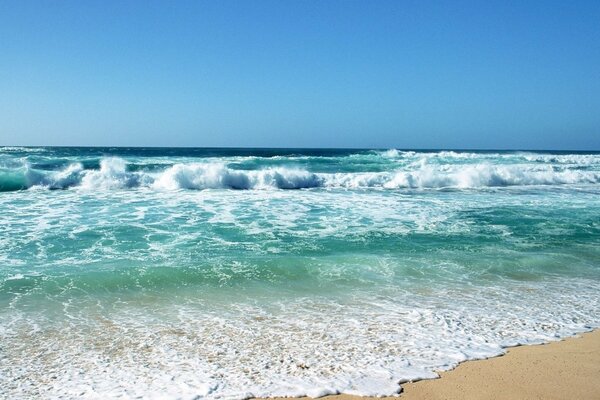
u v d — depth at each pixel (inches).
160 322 238.8
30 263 328.2
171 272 316.5
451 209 585.6
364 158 1391.5
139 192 675.4
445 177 861.8
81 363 194.2
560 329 240.8
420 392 176.7
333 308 262.5
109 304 261.7
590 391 180.5
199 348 209.5
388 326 237.6
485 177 890.1
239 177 759.7
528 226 494.0
